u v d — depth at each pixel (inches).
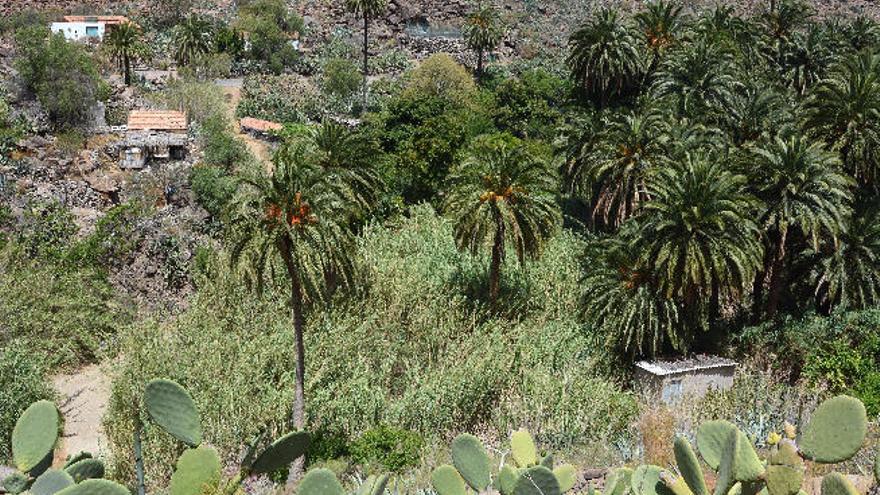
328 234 943.7
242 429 930.7
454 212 1294.3
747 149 1357.0
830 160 1208.2
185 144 1726.1
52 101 1691.7
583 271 1381.6
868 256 1235.2
